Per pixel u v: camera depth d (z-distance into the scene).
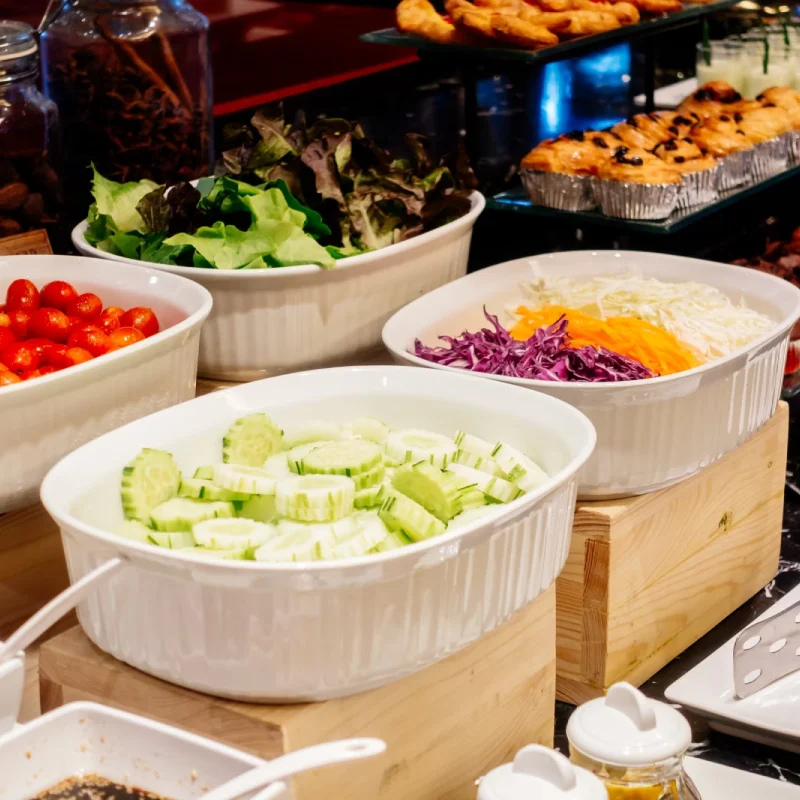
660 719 0.90
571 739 0.90
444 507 1.01
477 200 1.58
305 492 0.97
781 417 1.48
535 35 1.87
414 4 2.01
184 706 0.93
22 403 1.07
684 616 1.39
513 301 1.55
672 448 1.25
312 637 0.88
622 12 2.04
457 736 1.03
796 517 1.69
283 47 2.94
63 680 1.00
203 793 0.84
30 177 1.44
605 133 2.05
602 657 1.26
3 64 1.40
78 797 0.86
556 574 1.04
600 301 1.50
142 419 1.07
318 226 1.46
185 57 1.64
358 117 2.28
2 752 0.85
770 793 1.03
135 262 1.35
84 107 1.61
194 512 1.01
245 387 1.14
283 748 0.89
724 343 1.42
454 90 2.51
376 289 1.43
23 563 1.18
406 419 1.18
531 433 1.12
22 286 1.31
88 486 1.01
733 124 2.16
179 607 0.88
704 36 2.46
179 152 1.64
